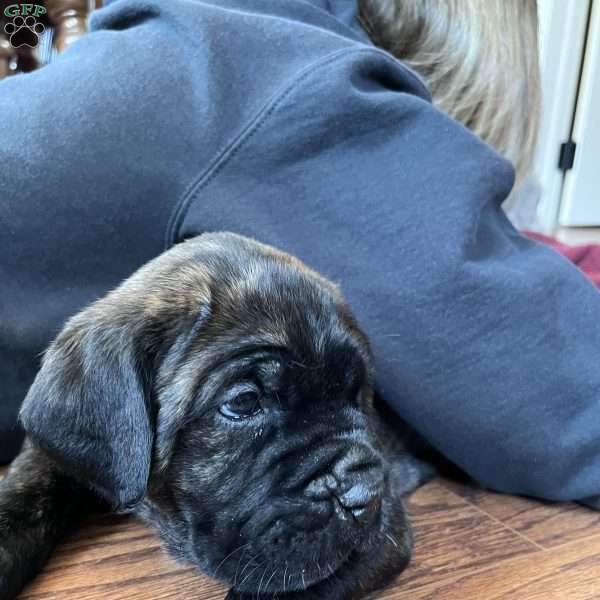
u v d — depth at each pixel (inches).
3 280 13.9
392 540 11.7
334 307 11.9
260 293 11.4
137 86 14.2
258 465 10.7
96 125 13.9
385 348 14.1
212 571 10.9
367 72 15.0
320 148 14.4
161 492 11.3
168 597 11.6
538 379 14.1
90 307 12.1
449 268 13.7
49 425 10.9
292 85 14.1
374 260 14.1
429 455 17.2
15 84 14.9
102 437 10.5
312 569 10.3
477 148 14.6
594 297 14.8
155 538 13.2
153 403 10.9
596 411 14.4
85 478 10.6
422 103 14.7
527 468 14.7
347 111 14.2
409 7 21.0
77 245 14.3
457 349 14.0
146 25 15.6
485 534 14.1
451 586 12.2
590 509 15.4
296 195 14.4
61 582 11.9
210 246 12.6
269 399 10.9
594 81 39.2
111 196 14.0
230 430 10.7
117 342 10.9
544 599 11.9
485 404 14.1
